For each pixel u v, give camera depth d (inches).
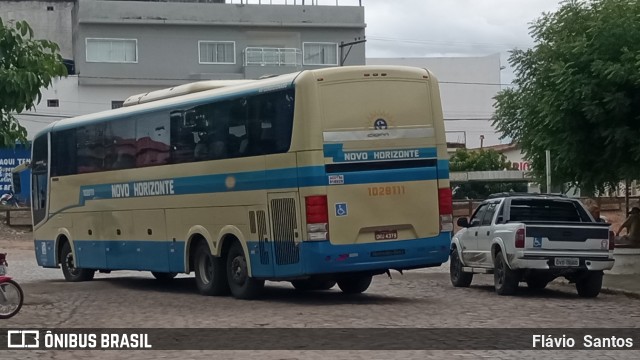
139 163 804.0
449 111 3437.5
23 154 2155.5
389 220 644.7
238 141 685.9
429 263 660.1
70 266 943.0
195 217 733.3
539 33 857.5
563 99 808.3
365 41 2354.8
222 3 2519.7
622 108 776.9
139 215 806.5
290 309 624.7
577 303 676.7
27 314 610.5
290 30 2556.6
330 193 626.5
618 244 909.8
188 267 748.6
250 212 674.8
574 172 864.9
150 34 2477.9
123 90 2468.0
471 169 2433.6
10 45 564.4
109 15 2442.2
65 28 2694.4
